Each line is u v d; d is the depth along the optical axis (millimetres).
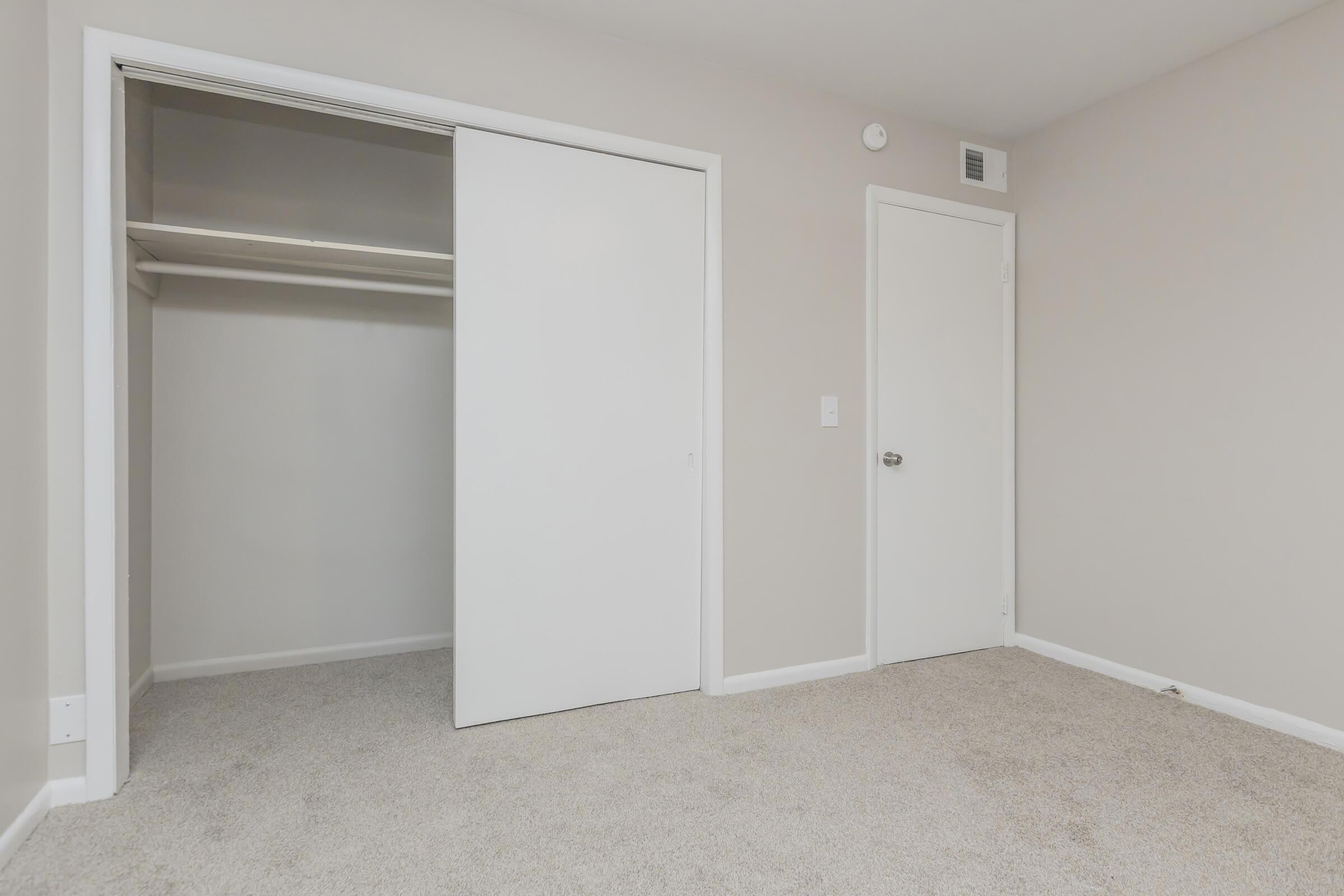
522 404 2127
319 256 2326
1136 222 2529
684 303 2361
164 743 1962
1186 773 1825
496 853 1456
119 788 1695
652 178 2301
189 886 1335
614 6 2047
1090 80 2475
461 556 2061
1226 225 2252
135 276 2158
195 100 2404
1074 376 2758
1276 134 2121
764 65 2383
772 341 2469
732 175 2398
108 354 1639
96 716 1640
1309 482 2051
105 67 1635
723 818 1601
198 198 2473
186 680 2488
